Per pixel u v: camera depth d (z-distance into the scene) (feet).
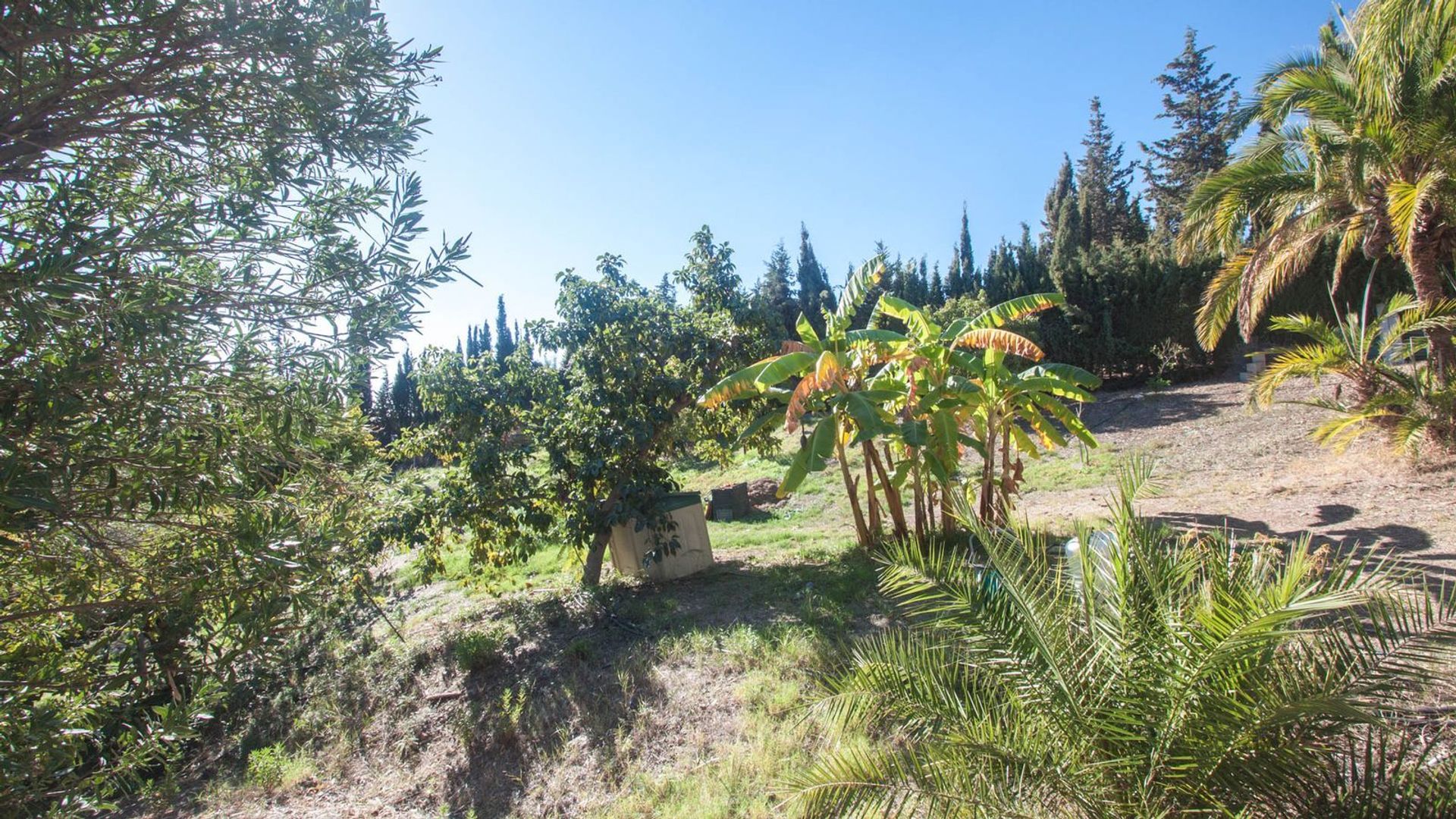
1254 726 7.89
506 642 25.31
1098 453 47.39
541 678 22.40
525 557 31.83
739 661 20.57
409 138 7.88
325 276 7.33
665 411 30.40
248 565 6.76
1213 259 68.03
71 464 5.62
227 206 7.02
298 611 7.22
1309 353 33.32
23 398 5.54
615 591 30.68
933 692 10.40
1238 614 7.97
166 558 6.93
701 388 32.04
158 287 6.21
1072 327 72.90
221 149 7.09
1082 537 9.84
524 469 31.14
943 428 28.43
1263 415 48.60
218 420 6.76
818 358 28.60
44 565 6.62
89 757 7.85
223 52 6.72
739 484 50.14
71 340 5.68
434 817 17.20
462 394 30.01
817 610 23.84
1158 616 9.04
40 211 6.11
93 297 5.66
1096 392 71.36
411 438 30.71
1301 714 7.34
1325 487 31.32
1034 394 31.60
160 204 6.98
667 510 30.68
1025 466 47.60
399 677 23.84
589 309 29.78
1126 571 9.32
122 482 6.15
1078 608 10.22
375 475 11.61
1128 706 8.76
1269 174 33.83
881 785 9.23
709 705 18.75
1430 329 30.63
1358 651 8.11
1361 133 29.68
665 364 31.65
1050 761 8.89
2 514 5.51
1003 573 9.75
